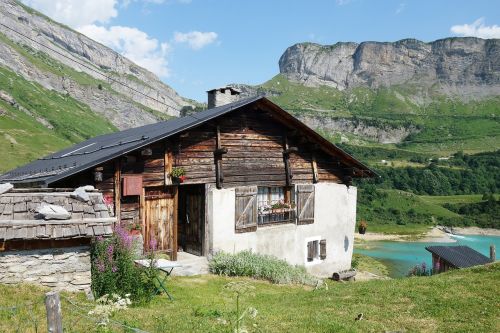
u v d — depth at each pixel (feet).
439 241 192.44
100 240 29.71
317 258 60.44
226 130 50.90
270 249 54.44
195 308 30.55
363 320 28.02
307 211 58.49
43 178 41.83
